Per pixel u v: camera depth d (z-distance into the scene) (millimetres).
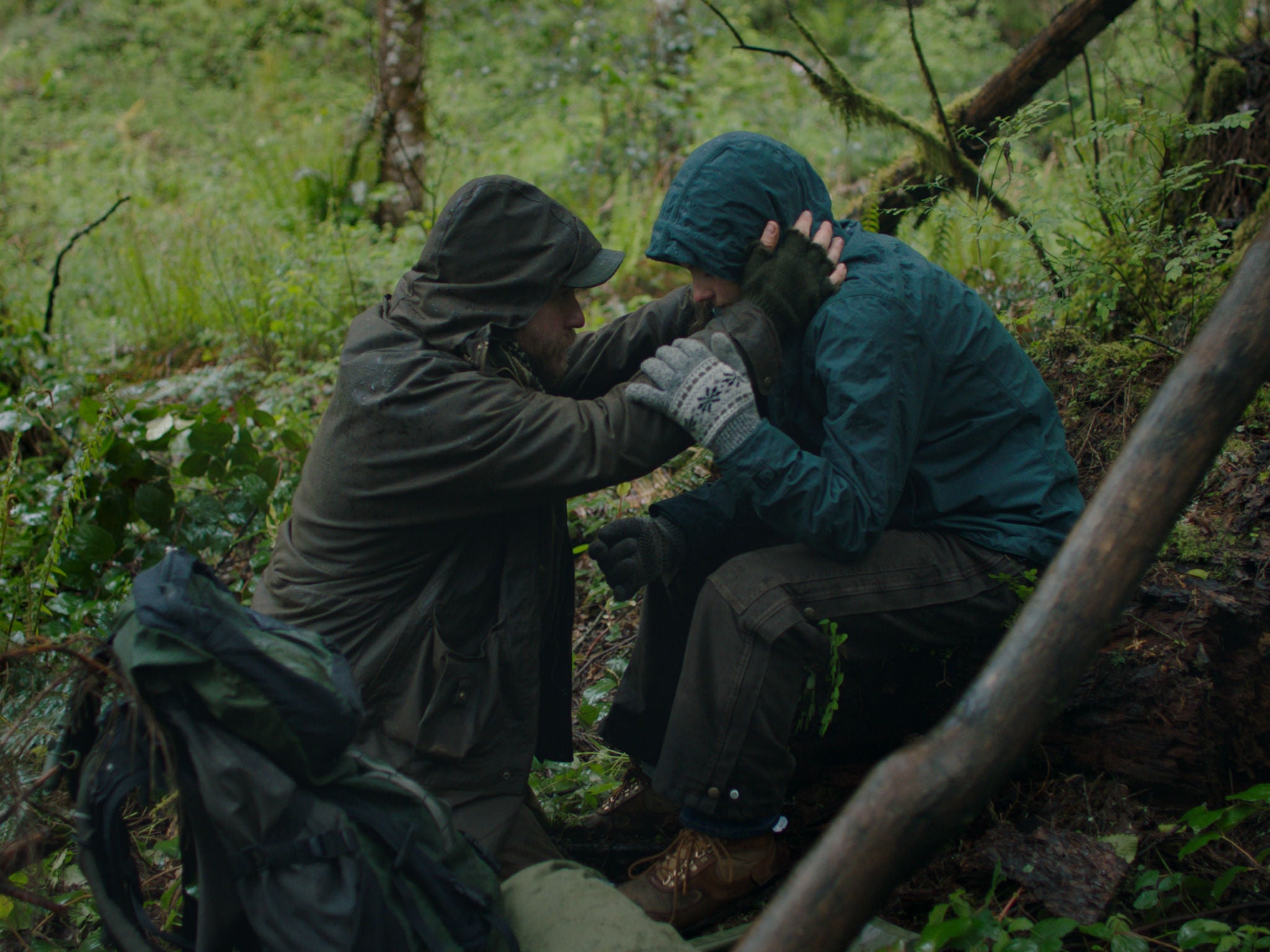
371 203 7766
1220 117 3598
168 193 8836
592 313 5492
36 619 3205
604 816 2535
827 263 2201
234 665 1561
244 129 10344
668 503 2389
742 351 2084
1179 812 2254
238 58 12461
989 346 2305
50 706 2084
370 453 2100
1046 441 2336
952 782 1368
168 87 11586
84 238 7324
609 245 6379
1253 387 1501
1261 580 2387
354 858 1590
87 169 9430
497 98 9805
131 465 3646
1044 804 2252
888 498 2086
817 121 7949
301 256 6254
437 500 2096
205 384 5086
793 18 3994
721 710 2092
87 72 12359
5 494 3371
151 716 1575
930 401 2229
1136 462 1483
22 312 6008
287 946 1550
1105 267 3207
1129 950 1798
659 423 2102
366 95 10391
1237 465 2699
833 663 2133
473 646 2148
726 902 2201
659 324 2521
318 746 1604
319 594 2170
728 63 9391
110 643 1693
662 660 2451
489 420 2053
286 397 4859
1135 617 2355
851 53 9453
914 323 2150
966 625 2236
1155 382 3025
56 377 4895
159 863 2441
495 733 2135
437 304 2166
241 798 1559
